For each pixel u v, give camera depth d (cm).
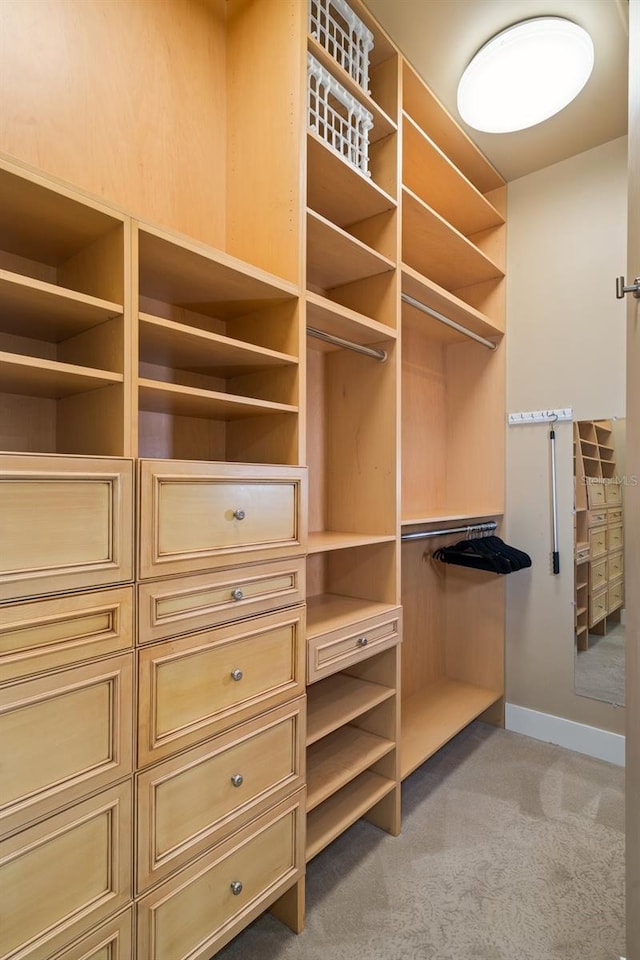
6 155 90
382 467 194
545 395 263
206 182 163
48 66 127
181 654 115
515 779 224
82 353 119
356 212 192
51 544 93
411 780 223
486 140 238
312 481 204
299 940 144
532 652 265
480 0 167
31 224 107
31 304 101
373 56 189
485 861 173
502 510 275
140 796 107
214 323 166
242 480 128
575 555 254
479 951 140
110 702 102
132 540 105
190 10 160
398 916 151
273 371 155
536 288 265
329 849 179
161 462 110
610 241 243
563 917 151
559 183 257
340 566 206
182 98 157
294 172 149
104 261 112
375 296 195
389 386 192
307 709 174
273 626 137
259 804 133
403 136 203
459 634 289
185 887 116
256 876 133
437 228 220
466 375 289
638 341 114
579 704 251
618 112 219
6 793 88
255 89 161
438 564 289
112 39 140
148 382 111
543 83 192
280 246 153
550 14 172
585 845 181
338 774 168
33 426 124
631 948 114
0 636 87
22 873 90
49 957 93
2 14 119
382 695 185
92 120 136
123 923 104
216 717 122
